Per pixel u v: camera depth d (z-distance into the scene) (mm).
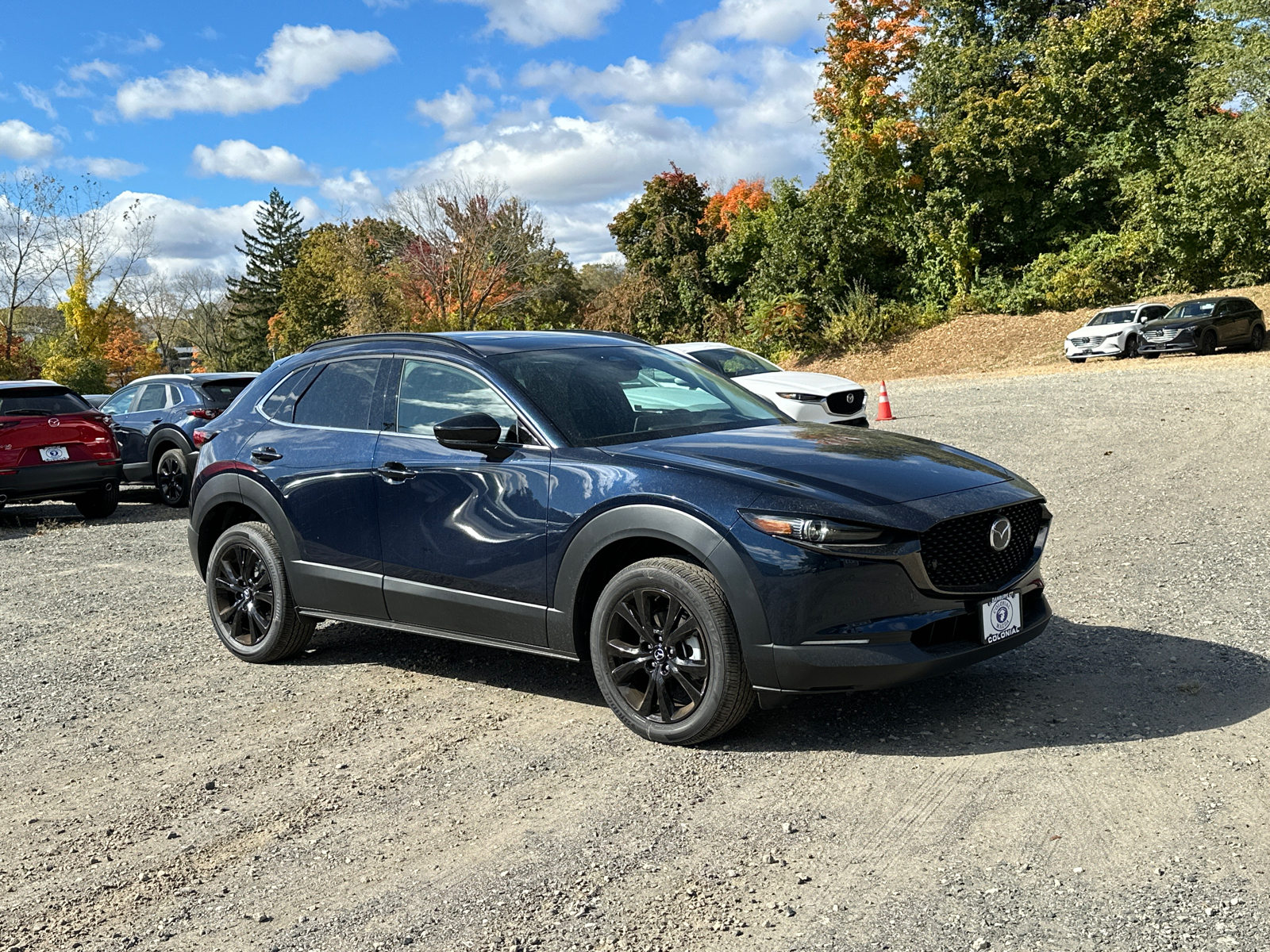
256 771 4012
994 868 2891
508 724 4355
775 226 36938
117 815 3686
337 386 5289
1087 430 13188
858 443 4430
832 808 3348
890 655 3641
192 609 6879
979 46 36812
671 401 4840
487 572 4438
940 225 34594
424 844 3299
